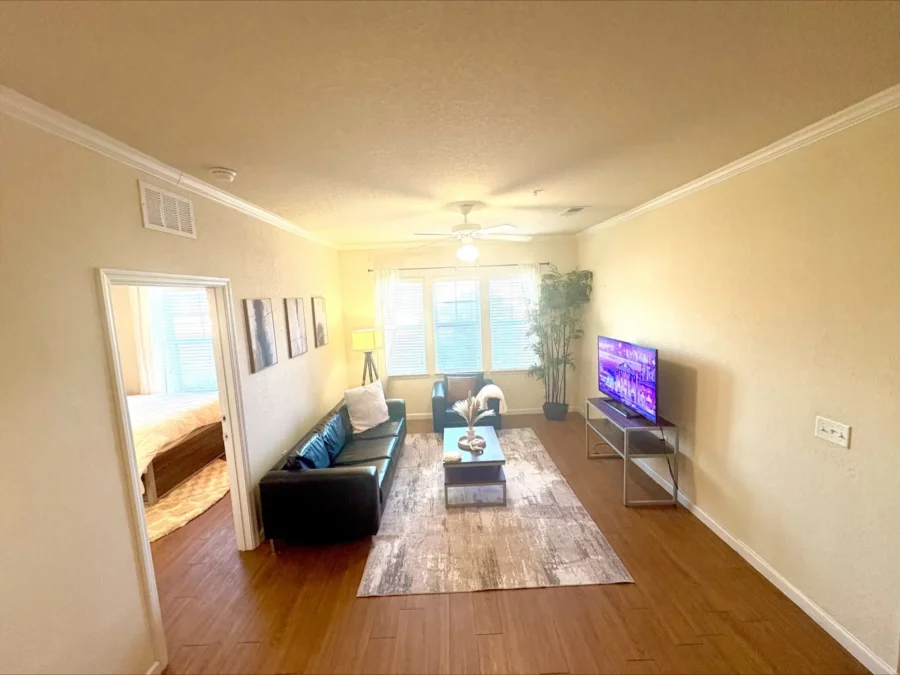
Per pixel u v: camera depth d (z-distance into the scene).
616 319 4.61
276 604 2.49
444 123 1.84
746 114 1.85
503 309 5.98
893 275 1.76
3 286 1.42
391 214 3.78
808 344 2.17
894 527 1.81
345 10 1.08
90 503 1.73
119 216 1.95
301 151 2.10
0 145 1.42
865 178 1.84
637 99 1.67
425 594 2.52
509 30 1.20
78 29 1.09
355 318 5.94
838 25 1.21
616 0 1.08
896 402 1.77
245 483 3.01
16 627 1.45
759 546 2.59
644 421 3.52
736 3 1.11
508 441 4.99
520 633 2.21
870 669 1.92
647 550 2.85
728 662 2.00
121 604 1.86
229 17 1.08
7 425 1.43
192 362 5.83
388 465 3.74
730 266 2.73
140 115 1.62
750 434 2.63
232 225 3.00
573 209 3.88
